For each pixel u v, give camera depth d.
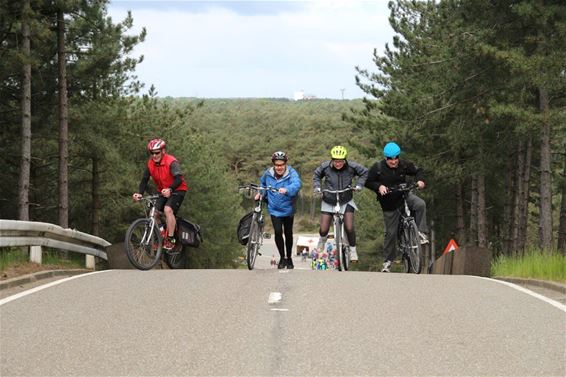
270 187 15.58
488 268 17.42
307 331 8.35
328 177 15.62
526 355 7.39
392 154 15.25
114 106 35.72
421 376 6.64
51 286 11.63
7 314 9.23
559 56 26.39
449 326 8.71
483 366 6.98
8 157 32.59
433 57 32.38
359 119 41.09
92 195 37.25
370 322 8.88
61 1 29.14
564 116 27.52
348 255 15.70
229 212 67.75
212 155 71.44
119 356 7.20
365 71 41.47
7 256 14.52
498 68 29.34
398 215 15.88
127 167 37.28
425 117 33.41
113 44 31.88
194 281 12.23
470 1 29.78
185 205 52.66
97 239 18.61
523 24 28.88
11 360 7.02
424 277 13.35
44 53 30.86
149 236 14.98
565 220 40.28
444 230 49.91
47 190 37.12
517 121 28.86
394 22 40.59
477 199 40.91
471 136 33.00
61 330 8.30
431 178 39.22
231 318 9.02
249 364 6.95
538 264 15.07
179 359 7.11
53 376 6.52
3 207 34.50
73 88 33.09
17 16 27.00
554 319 9.23
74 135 33.06
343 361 7.10
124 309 9.58
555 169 47.34
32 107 32.12
